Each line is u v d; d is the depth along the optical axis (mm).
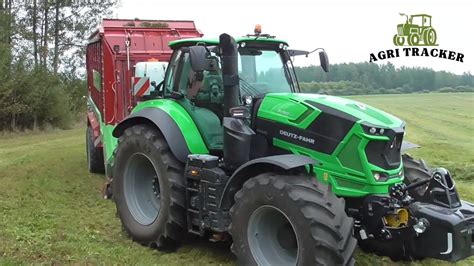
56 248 5258
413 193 4918
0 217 6543
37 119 23172
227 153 5059
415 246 4684
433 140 17453
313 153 4805
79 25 31406
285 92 5648
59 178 9508
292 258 4598
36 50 29328
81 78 30359
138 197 6039
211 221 5055
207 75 5586
